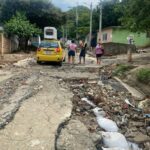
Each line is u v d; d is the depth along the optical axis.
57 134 7.75
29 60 27.64
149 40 45.31
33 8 53.81
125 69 18.98
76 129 8.24
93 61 28.73
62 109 9.88
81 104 10.98
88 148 7.15
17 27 41.59
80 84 15.07
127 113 10.63
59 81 15.36
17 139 7.32
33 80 15.05
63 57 25.78
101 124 9.15
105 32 52.16
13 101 10.50
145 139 8.36
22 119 8.66
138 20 22.78
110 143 7.92
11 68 20.83
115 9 27.33
